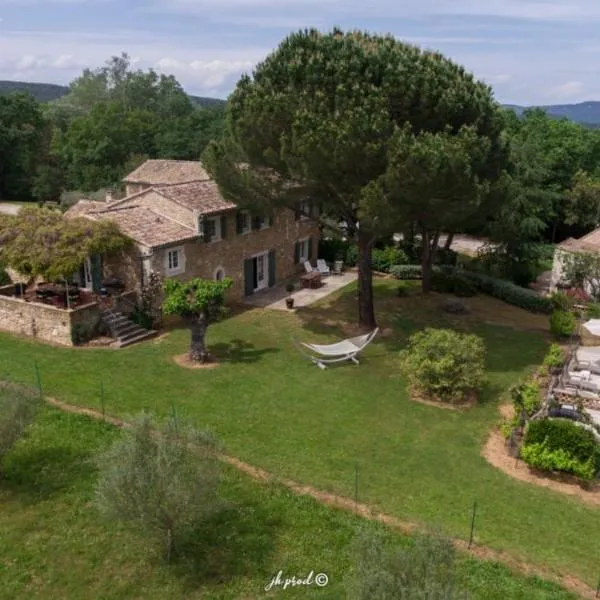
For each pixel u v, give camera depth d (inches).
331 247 1487.5
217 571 457.4
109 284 984.9
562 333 1002.1
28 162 2672.2
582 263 1198.9
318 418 699.4
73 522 506.6
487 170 888.3
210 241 1096.2
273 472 578.6
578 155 2006.6
